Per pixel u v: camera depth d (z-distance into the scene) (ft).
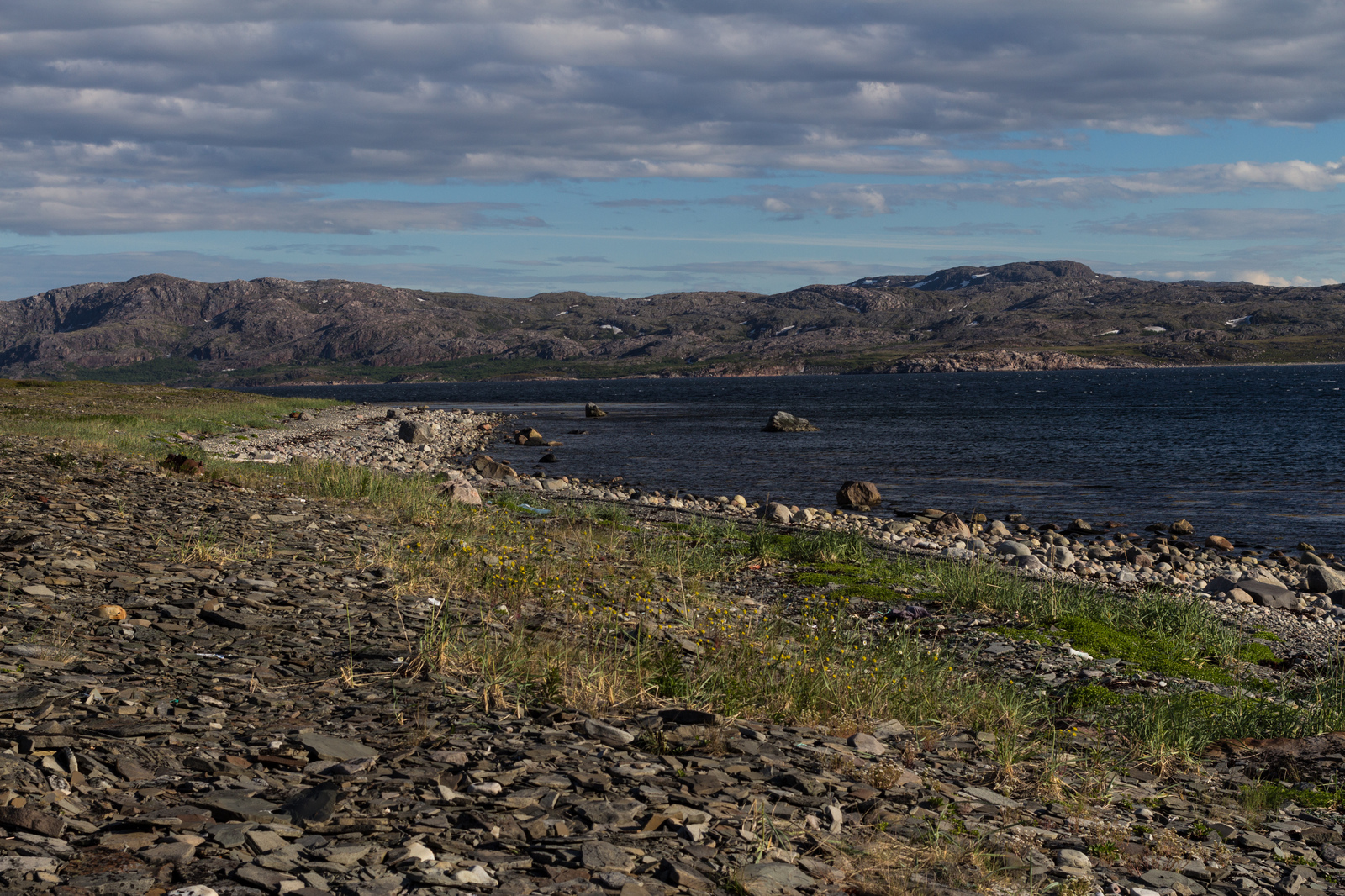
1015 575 64.59
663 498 116.98
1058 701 36.81
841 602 53.98
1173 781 27.02
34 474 56.08
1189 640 51.01
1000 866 17.17
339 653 27.04
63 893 11.29
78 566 32.65
